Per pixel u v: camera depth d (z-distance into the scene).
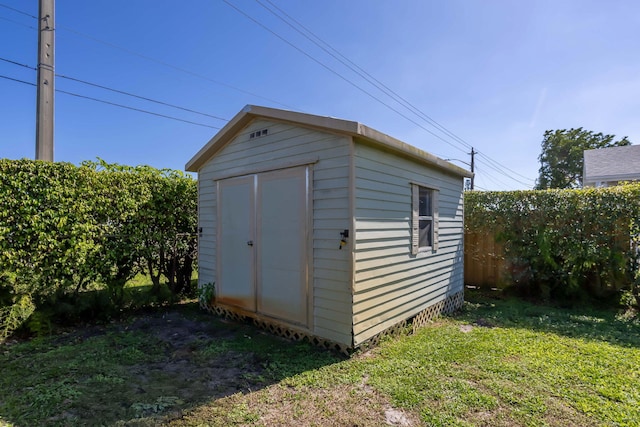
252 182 4.55
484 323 4.83
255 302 4.48
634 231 5.37
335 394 2.68
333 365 3.21
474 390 2.72
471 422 2.29
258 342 3.91
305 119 3.67
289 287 4.02
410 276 4.46
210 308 5.29
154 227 5.62
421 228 4.88
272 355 3.50
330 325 3.57
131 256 5.27
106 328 4.50
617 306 5.69
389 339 3.95
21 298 4.09
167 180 5.73
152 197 5.46
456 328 4.52
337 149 3.51
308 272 3.79
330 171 3.57
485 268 7.25
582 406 2.48
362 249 3.51
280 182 4.14
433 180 5.19
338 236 3.48
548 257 5.98
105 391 2.71
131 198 5.11
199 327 4.56
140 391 2.72
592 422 2.29
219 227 5.14
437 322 4.89
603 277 5.80
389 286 3.99
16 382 2.85
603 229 5.67
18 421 2.27
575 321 4.86
